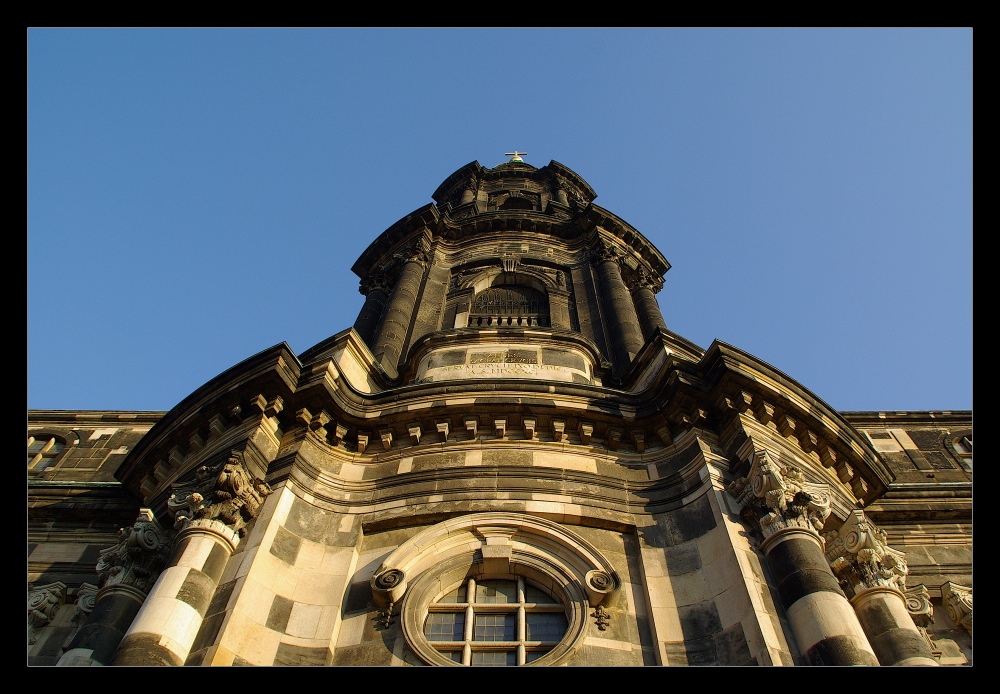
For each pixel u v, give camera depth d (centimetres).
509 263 3441
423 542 1564
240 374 1855
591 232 3709
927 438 2833
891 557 1612
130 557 1576
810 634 1298
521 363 2291
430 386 1900
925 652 1413
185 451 1911
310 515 1647
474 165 5097
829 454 1825
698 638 1370
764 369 1809
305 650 1385
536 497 1658
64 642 1773
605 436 1833
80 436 2903
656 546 1570
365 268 3869
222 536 1523
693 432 1764
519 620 1452
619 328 2945
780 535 1465
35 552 2048
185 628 1338
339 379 1891
